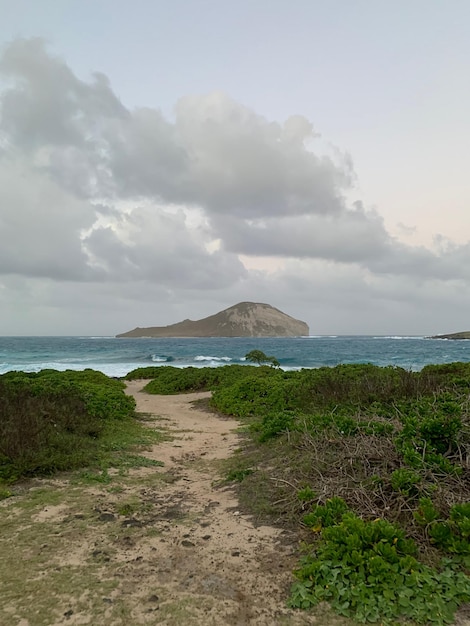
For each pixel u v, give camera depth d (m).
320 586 3.18
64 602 3.08
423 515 3.93
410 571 3.24
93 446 7.90
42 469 6.29
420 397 8.45
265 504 5.00
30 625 2.81
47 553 3.87
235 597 3.17
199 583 3.37
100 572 3.53
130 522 4.64
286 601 3.11
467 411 6.21
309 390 11.61
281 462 6.30
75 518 4.72
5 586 3.29
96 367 35.56
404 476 4.45
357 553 3.35
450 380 10.76
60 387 11.82
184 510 5.04
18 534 4.28
